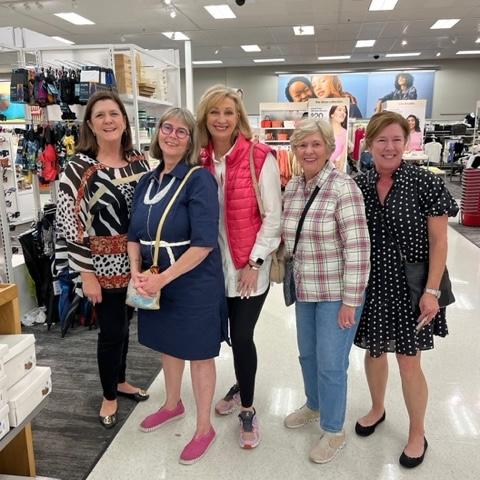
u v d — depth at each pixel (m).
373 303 1.92
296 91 16.50
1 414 1.49
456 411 2.44
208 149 2.03
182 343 1.98
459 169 12.98
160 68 5.11
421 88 15.88
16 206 6.70
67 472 2.03
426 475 1.99
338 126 7.29
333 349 1.96
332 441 2.09
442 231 1.79
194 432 2.30
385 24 10.33
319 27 10.55
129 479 1.99
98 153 2.21
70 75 3.60
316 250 1.90
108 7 8.63
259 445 2.20
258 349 3.22
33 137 3.82
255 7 8.79
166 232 1.88
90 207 2.12
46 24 9.85
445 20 9.99
